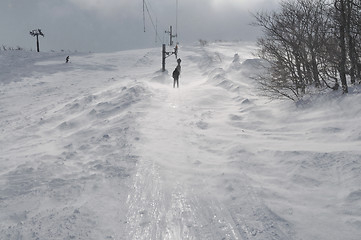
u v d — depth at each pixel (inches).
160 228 112.3
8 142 272.1
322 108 250.5
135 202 131.7
